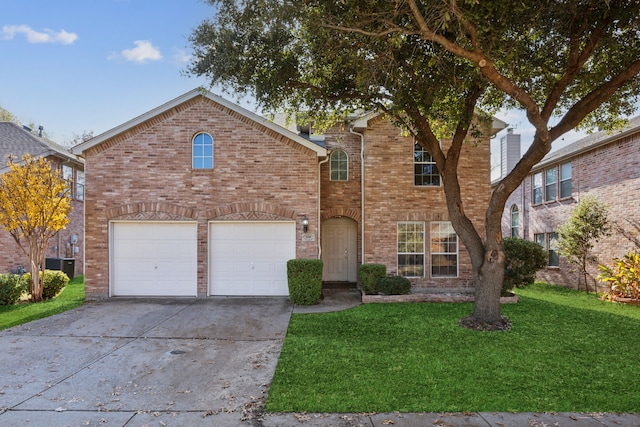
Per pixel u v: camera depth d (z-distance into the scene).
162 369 6.16
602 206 14.09
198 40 8.12
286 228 12.22
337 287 14.23
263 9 7.27
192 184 12.02
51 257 17.64
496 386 5.45
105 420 4.48
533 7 6.81
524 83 9.55
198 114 12.07
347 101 9.68
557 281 17.33
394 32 6.79
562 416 4.62
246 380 5.70
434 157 9.53
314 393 5.19
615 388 5.43
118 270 12.02
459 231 9.23
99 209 11.88
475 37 6.29
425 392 5.23
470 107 9.09
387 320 9.20
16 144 18.30
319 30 7.29
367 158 13.27
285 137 12.11
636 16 7.21
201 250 12.01
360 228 14.42
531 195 19.38
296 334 8.09
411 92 8.33
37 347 7.29
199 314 9.89
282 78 8.79
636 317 9.88
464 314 9.84
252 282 12.16
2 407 4.81
